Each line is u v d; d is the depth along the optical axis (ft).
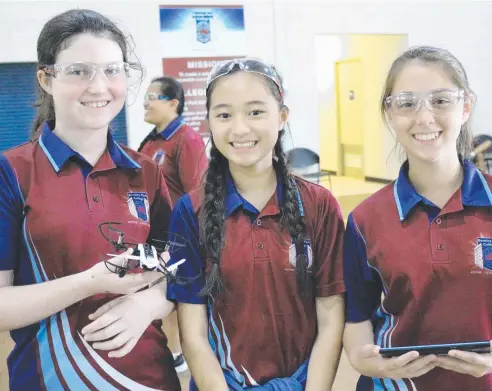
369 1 19.57
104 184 4.44
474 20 20.98
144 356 4.48
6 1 15.66
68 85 4.14
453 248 4.22
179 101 10.53
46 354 4.22
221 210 4.54
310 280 4.59
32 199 4.17
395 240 4.38
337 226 4.76
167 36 17.37
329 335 4.62
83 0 16.31
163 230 4.93
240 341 4.52
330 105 31.94
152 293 4.47
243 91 4.34
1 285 4.17
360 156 30.25
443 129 4.25
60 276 4.19
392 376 4.17
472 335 4.22
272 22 18.53
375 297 4.74
